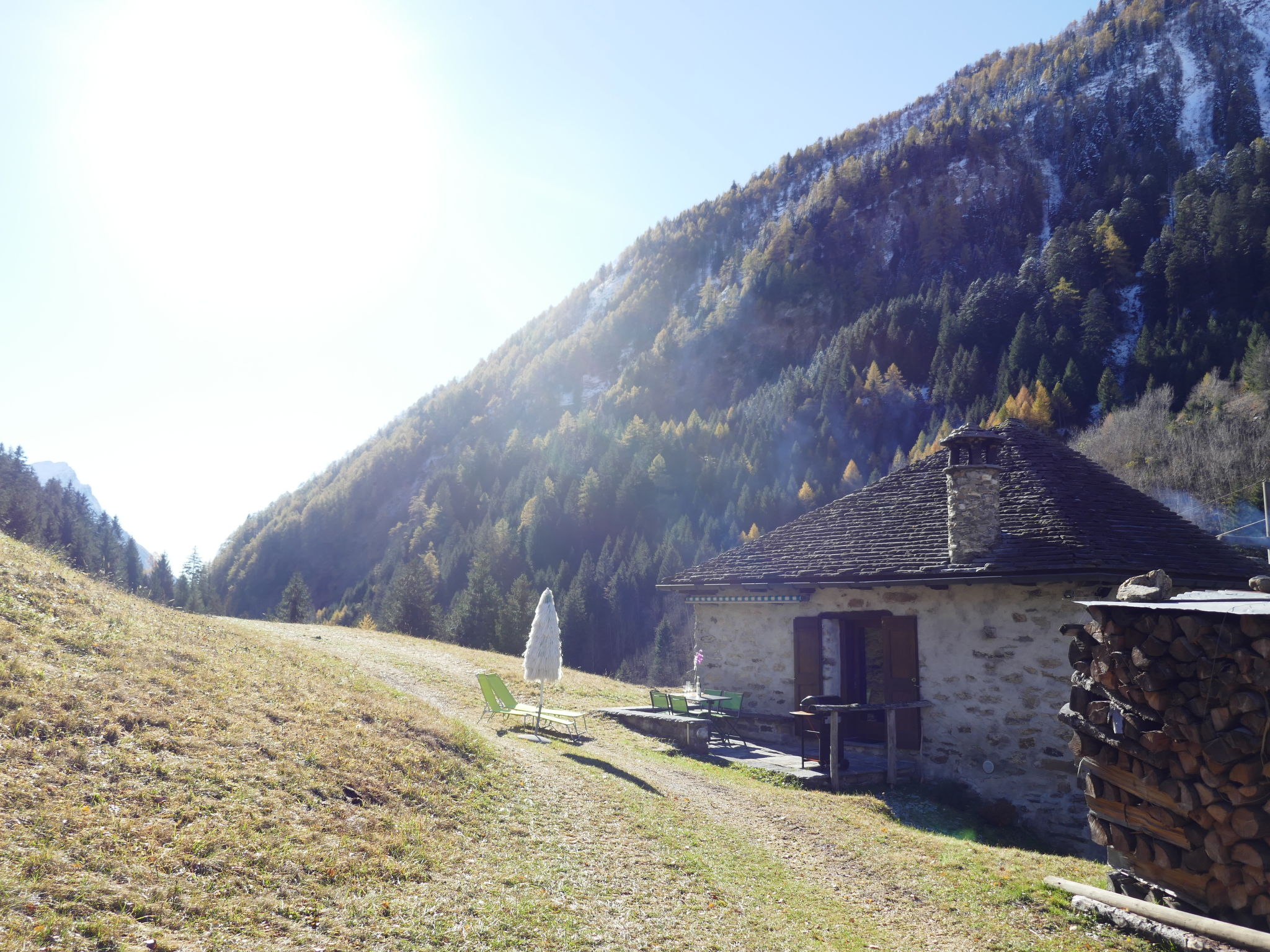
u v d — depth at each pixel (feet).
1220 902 17.92
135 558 289.12
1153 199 492.54
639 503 341.21
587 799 27.76
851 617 46.11
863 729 46.83
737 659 51.90
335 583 492.54
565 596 252.21
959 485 41.86
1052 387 286.25
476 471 461.78
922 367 428.56
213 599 280.72
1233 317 279.28
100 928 12.91
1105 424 188.96
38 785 16.87
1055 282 415.23
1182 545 42.78
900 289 647.15
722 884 22.03
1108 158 642.63
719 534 302.86
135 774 18.98
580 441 456.04
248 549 534.37
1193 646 17.79
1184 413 171.42
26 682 21.56
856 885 23.56
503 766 29.43
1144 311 365.81
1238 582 39.65
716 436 395.55
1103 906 20.43
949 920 20.95
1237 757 16.78
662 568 257.55
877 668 55.93
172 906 14.39
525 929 17.01
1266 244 323.78
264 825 18.69
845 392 408.46
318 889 16.62
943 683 41.55
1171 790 18.39
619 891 20.26
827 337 624.18
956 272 640.17
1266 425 144.15
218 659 31.81
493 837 22.30
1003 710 39.11
